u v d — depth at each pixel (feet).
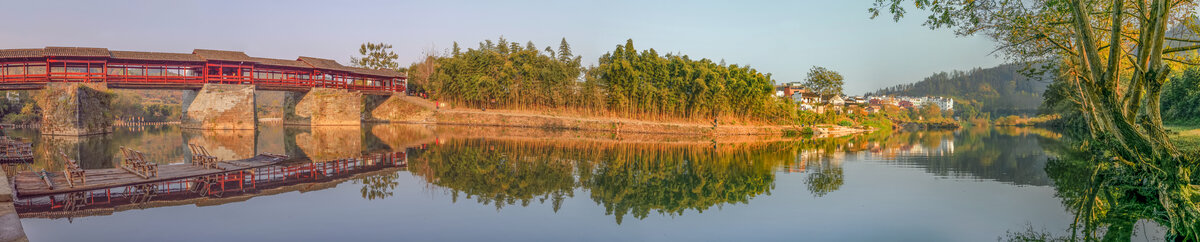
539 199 47.85
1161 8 41.04
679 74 197.57
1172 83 115.24
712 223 39.47
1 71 131.03
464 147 101.65
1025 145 124.98
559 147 106.83
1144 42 43.09
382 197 47.01
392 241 33.17
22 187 46.85
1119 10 42.11
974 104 592.60
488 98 217.15
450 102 228.02
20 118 186.70
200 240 32.68
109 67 137.49
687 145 119.96
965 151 106.01
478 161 77.77
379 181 56.29
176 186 50.80
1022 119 426.51
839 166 76.95
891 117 398.83
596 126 183.42
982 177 64.23
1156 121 43.52
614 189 54.44
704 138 152.35
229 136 126.11
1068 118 214.07
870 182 59.82
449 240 33.68
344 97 196.54
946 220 40.75
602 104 201.67
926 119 424.05
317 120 188.55
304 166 67.67
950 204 46.83
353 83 208.33
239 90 155.74
